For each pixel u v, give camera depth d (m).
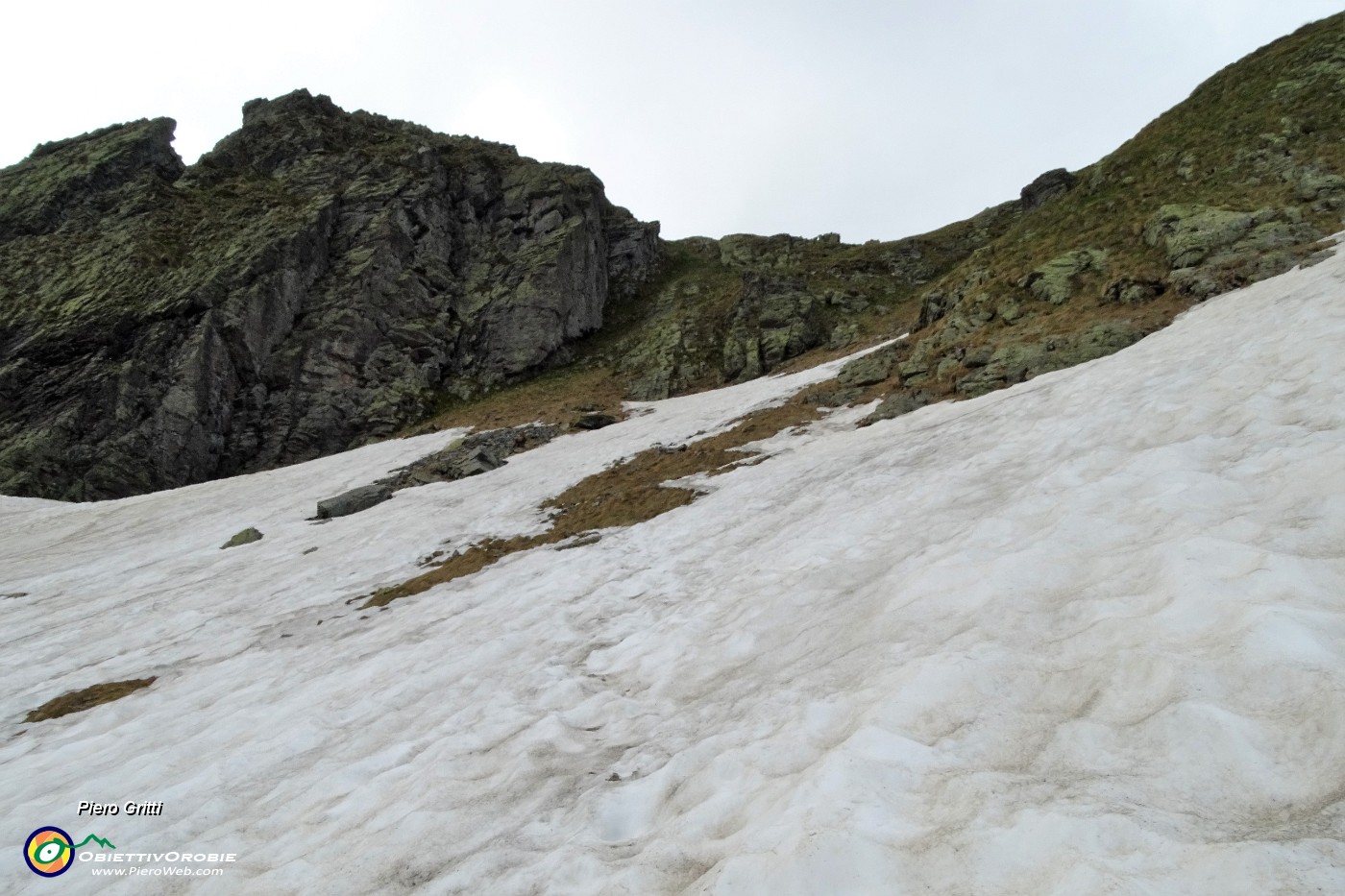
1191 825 3.41
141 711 14.08
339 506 34.59
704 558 15.99
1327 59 38.00
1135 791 3.79
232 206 72.94
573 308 78.06
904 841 4.01
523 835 6.18
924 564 9.11
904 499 13.75
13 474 46.72
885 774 4.70
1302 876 2.89
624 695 9.51
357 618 18.45
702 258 100.19
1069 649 5.69
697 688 8.83
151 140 80.44
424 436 52.78
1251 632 4.64
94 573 29.20
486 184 87.19
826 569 11.02
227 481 46.69
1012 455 13.84
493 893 5.33
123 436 51.06
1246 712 4.11
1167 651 4.88
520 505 29.59
